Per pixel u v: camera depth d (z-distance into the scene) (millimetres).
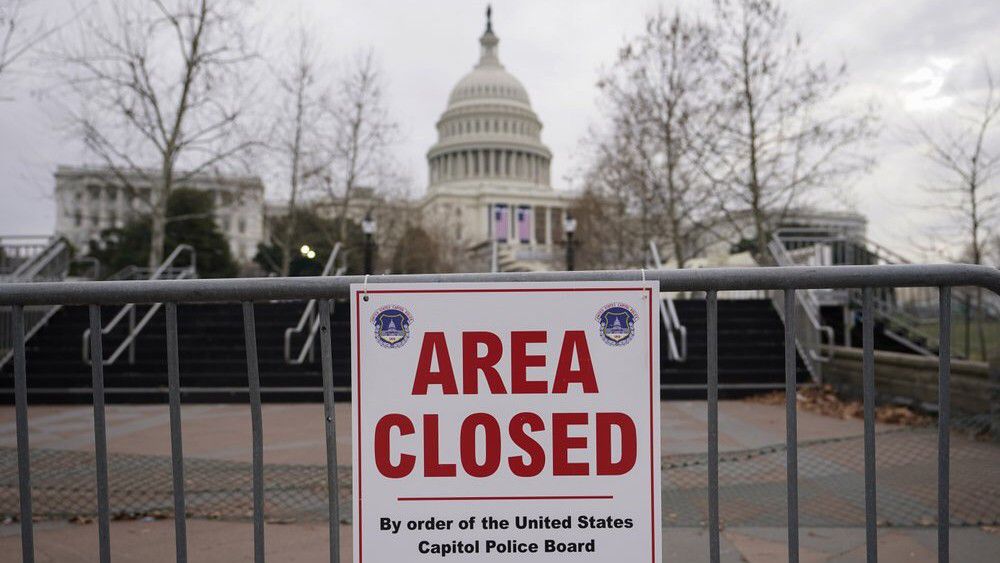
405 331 1903
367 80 26469
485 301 1899
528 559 1879
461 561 1877
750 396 9914
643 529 1868
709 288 1926
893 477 4816
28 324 12391
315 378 10438
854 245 14484
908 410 7809
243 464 5426
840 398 9344
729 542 3604
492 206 83188
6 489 4668
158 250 17859
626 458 1883
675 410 8789
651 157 22656
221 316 13195
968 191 15492
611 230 31781
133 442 6820
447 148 92938
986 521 3838
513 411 1887
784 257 13172
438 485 1882
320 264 26766
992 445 5906
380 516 1873
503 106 93938
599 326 1896
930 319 11773
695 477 4922
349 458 5703
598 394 1890
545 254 58875
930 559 3344
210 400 10094
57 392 10016
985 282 1908
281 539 3709
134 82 17797
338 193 30250
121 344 12039
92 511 4168
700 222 22188
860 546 3531
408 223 39062
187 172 21094
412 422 1890
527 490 1880
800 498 4367
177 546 1979
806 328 10602
